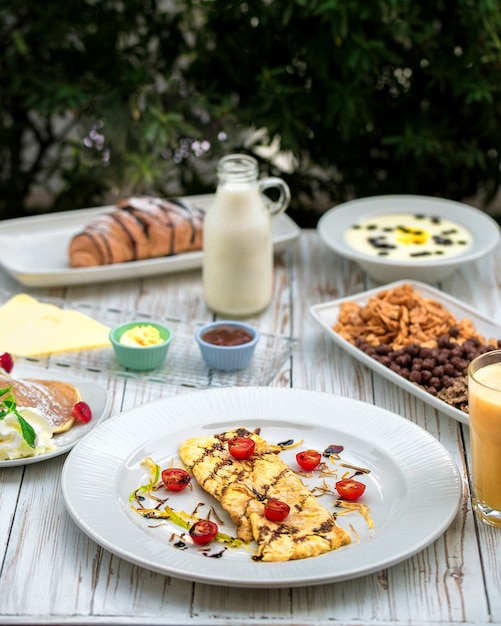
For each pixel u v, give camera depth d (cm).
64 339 120
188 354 121
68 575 86
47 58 187
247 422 103
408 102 181
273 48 175
